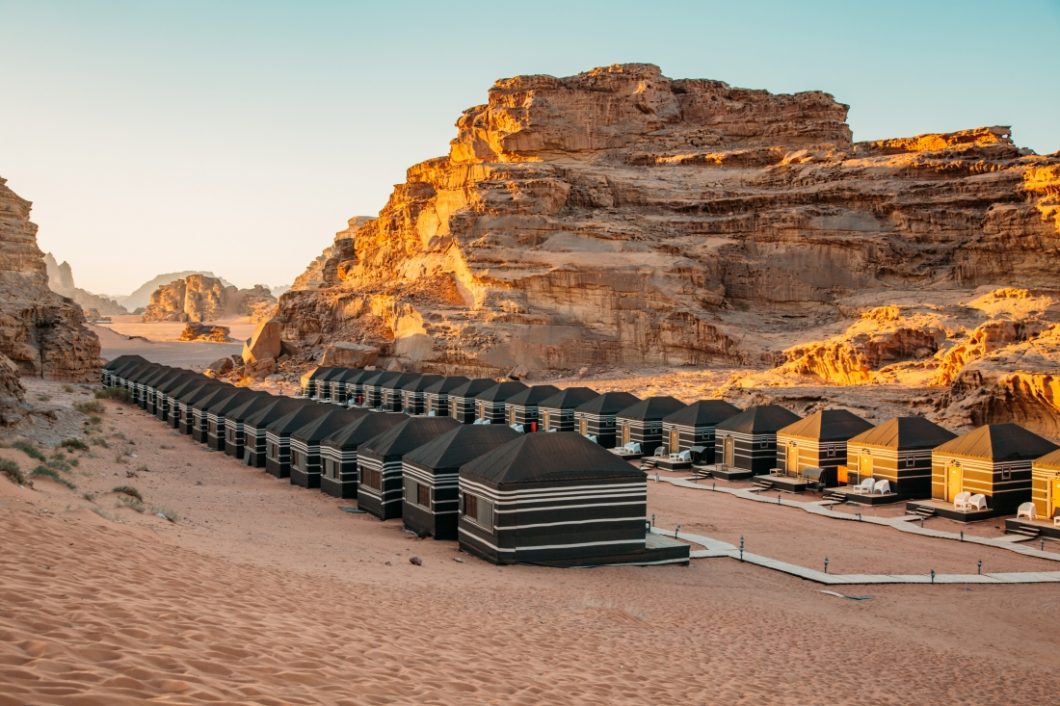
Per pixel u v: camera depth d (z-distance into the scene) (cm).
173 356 15688
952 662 1809
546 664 1288
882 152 10719
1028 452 3659
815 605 2325
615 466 2744
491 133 12562
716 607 2169
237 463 4828
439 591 1916
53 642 740
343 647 1068
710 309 9369
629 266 9388
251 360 11794
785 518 3594
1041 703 1553
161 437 5741
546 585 2289
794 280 9475
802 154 10788
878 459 4022
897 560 2888
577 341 9231
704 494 4188
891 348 6744
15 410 4506
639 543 2738
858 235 9369
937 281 8762
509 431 3238
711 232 10075
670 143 12219
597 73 12700
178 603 1073
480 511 2711
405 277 11619
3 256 8494
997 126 10200
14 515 1373
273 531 2656
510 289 9756
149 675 722
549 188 10225
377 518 3400
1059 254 7962
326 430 4081
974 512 3528
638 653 1516
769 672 1539
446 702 913
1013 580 2639
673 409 5466
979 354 5584
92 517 1709
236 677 798
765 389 6156
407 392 7588
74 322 8931
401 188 13988
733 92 13062
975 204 9150
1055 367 4647
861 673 1639
